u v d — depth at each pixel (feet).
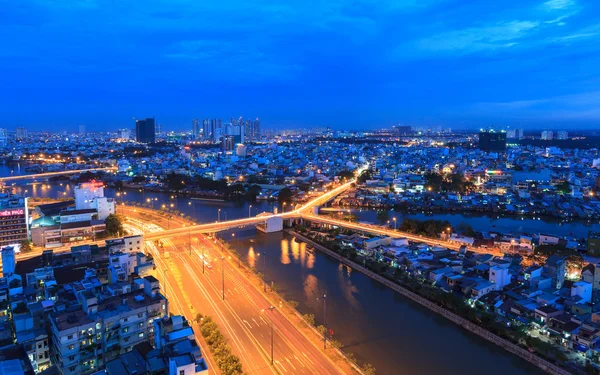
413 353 450.30
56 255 621.72
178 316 392.68
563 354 422.00
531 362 429.38
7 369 297.12
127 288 475.31
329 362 426.10
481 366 426.92
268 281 651.66
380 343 470.39
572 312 500.33
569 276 635.25
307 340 467.93
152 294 453.58
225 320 511.40
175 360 324.60
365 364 426.92
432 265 652.48
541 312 478.59
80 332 377.91
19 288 480.64
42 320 418.92
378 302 579.07
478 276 615.57
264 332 483.92
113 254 616.80
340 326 508.12
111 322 396.37
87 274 527.40
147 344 387.75
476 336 484.33
